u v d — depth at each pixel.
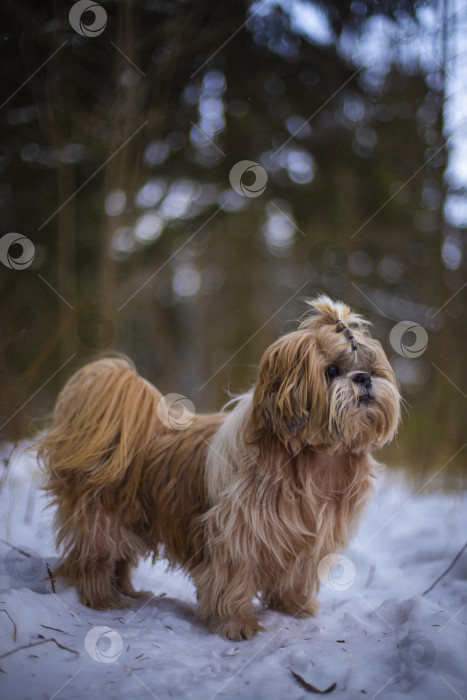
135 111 6.89
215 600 2.91
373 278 9.45
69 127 7.26
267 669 2.42
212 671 2.44
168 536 3.26
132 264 8.59
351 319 3.12
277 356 2.89
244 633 2.86
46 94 6.79
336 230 9.20
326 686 2.25
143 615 3.12
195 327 11.88
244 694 2.21
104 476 3.18
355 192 9.06
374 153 8.76
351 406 2.77
